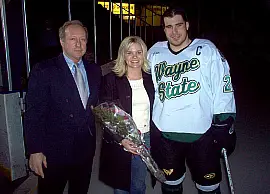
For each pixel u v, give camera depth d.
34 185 3.14
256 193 3.21
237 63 11.75
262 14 14.64
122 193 2.53
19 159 3.29
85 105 2.23
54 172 2.22
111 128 2.27
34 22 7.83
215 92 2.30
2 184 3.23
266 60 12.35
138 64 2.38
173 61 2.36
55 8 8.71
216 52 2.29
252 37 14.19
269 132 4.92
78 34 2.12
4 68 4.91
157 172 2.39
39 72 2.06
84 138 2.25
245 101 6.95
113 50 8.27
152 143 2.52
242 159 3.96
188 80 2.29
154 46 2.55
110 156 2.45
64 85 2.11
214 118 2.32
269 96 7.44
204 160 2.38
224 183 3.39
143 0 10.45
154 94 2.46
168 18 2.28
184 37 2.31
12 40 5.21
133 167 2.51
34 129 2.06
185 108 2.31
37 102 2.06
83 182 2.41
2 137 3.25
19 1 5.30
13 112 3.18
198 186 2.55
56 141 2.16
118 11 10.70
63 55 2.18
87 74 2.30
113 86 2.38
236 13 14.08
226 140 2.33
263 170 3.68
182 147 2.44
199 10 12.14
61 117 2.14
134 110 2.41
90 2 9.62
